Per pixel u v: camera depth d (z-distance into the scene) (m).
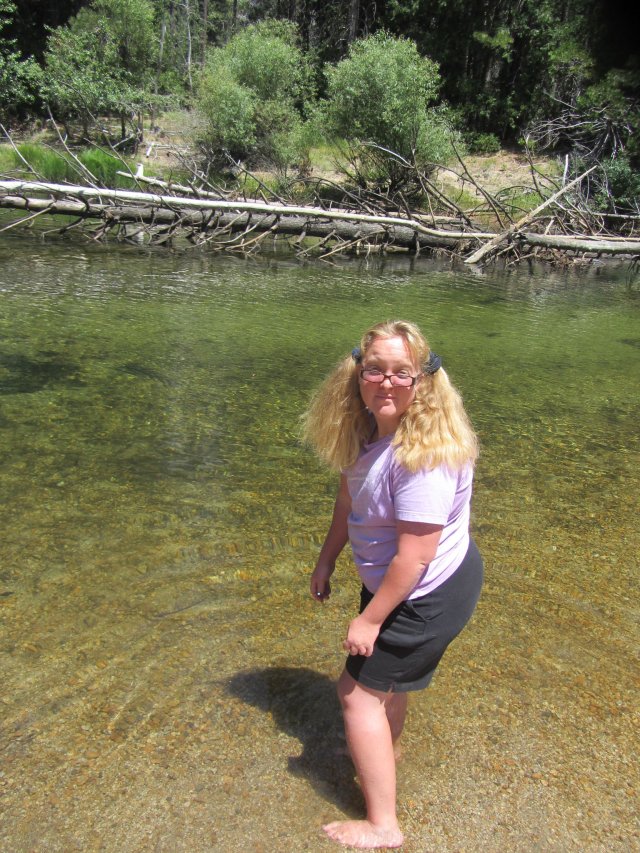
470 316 10.15
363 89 20.38
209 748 2.35
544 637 3.00
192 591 3.21
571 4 28.20
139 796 2.16
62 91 24.14
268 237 16.91
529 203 22.06
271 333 8.31
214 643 2.86
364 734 2.04
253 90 23.44
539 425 5.75
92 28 26.52
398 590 1.88
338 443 2.02
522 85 28.80
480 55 29.67
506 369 7.50
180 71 38.19
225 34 44.81
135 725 2.43
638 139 22.84
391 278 13.04
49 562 3.38
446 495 1.86
